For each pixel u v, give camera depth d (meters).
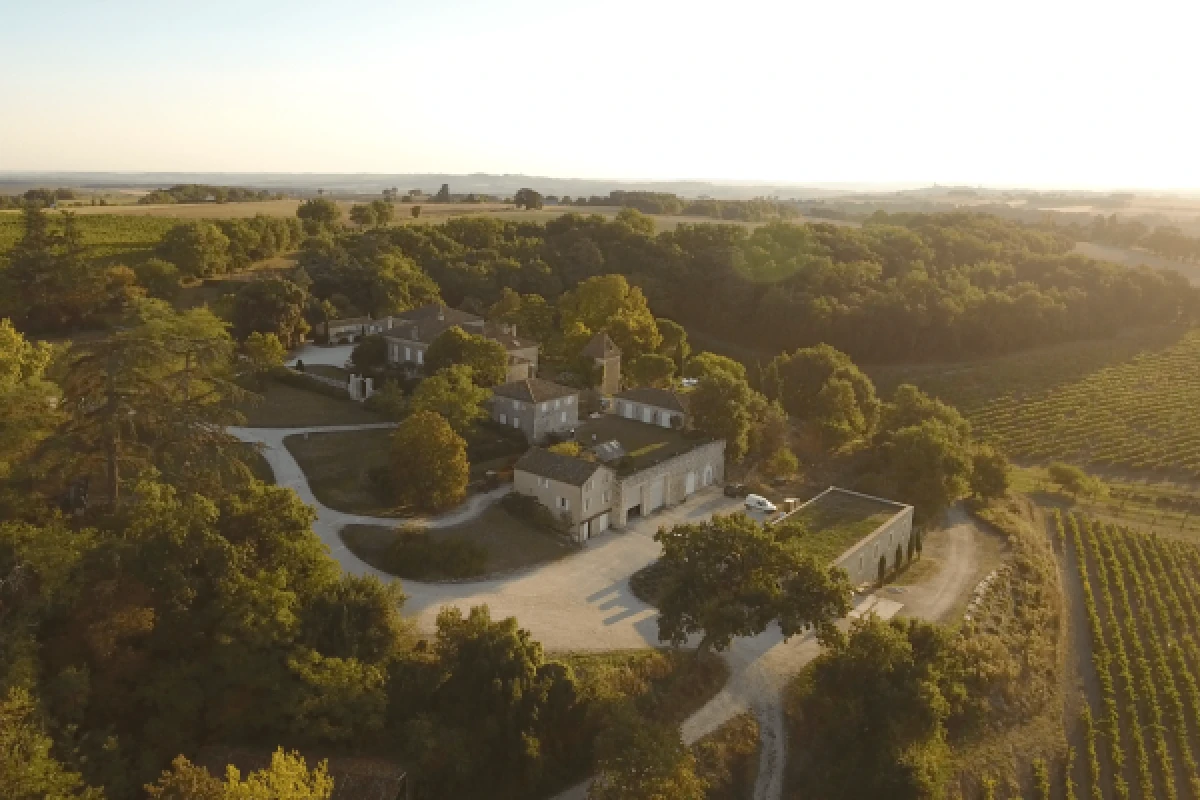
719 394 88.12
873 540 71.56
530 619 58.09
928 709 51.03
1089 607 74.44
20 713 35.94
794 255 165.00
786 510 80.81
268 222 159.88
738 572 55.38
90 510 53.41
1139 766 56.22
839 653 54.66
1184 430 126.44
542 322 127.88
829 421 99.94
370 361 104.75
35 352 75.56
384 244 157.75
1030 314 154.62
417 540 63.69
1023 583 75.94
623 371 114.12
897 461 87.62
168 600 43.88
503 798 45.50
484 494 73.94
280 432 84.06
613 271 167.62
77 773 36.22
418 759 43.75
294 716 43.75
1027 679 62.31
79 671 40.06
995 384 143.12
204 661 43.94
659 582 65.12
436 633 51.66
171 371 60.03
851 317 149.38
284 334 114.38
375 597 49.88
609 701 48.72
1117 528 92.69
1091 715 60.84
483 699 46.16
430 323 105.94
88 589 42.12
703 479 85.81
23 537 43.56
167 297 126.38
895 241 183.12
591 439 85.75
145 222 161.25
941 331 150.88
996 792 53.03
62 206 187.00
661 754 41.97
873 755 50.22
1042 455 118.94
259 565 48.09
